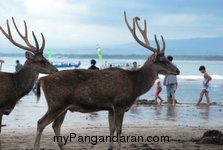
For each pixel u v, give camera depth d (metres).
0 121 9.00
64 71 8.87
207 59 148.88
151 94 23.44
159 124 12.94
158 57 9.48
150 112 15.65
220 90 26.62
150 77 9.39
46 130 11.68
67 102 8.72
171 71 9.47
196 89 27.27
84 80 8.79
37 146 8.61
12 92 9.12
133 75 9.23
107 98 8.85
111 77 8.93
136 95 9.20
